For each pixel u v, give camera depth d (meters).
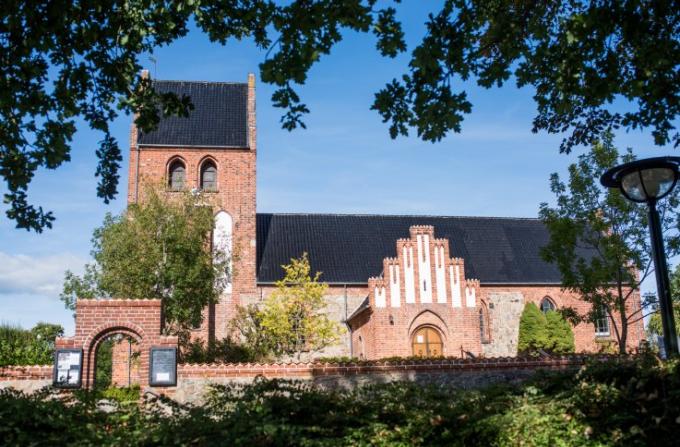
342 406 8.66
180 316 26.94
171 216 28.39
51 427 7.90
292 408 8.34
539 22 11.69
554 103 12.69
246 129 39.75
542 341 37.84
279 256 39.75
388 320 33.19
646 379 8.29
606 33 10.20
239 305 35.88
